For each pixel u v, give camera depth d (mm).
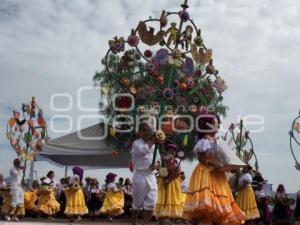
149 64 10461
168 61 10414
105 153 17688
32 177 17938
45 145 17812
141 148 7648
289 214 16031
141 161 7699
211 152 6461
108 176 16109
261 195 15789
